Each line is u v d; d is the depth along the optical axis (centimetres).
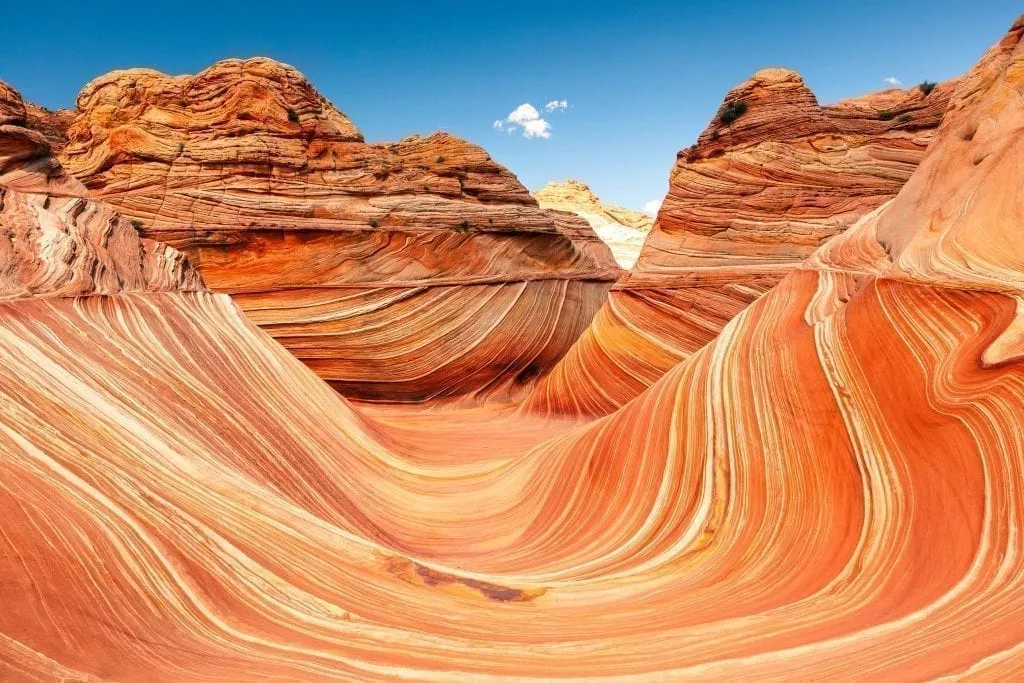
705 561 620
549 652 435
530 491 978
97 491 506
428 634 465
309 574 549
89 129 2219
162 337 926
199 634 403
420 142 2720
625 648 437
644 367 1775
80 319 816
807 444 644
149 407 745
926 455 527
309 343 2023
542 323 2453
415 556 811
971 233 709
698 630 458
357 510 901
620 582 608
